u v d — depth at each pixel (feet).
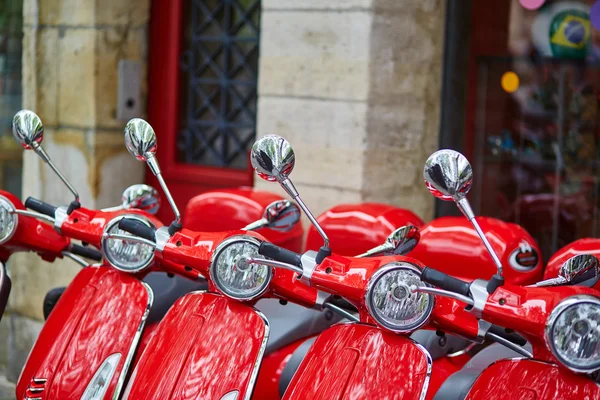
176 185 16.84
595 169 12.85
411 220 10.34
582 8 12.82
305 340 9.97
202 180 16.46
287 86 13.89
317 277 7.80
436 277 7.23
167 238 8.86
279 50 13.93
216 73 16.28
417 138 13.84
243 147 16.02
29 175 17.19
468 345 9.80
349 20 13.15
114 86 16.56
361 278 7.60
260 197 11.28
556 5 13.00
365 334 7.74
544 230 13.38
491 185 13.83
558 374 6.95
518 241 9.43
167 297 10.96
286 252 8.05
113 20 16.37
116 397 8.96
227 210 11.19
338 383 7.61
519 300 6.91
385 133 13.37
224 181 16.15
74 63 16.46
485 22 13.64
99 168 16.46
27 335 17.30
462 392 7.77
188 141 16.75
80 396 9.14
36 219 10.28
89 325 9.46
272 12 13.96
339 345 7.84
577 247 9.04
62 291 11.40
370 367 7.57
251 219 11.03
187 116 16.72
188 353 8.48
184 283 11.16
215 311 8.61
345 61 13.23
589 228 12.94
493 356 9.02
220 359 8.33
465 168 6.88
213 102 16.37
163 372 8.50
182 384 8.34
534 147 13.37
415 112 13.75
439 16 13.87
